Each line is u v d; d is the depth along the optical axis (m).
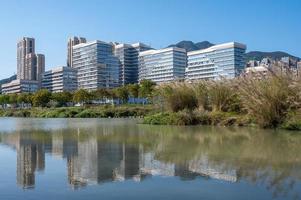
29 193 8.34
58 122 43.47
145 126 31.50
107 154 14.31
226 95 33.88
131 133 24.08
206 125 31.66
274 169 10.81
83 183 9.31
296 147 15.73
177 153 14.33
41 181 9.57
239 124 30.02
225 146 16.31
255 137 20.22
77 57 188.50
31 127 32.72
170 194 8.20
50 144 18.03
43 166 11.83
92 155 14.11
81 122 42.69
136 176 10.10
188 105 35.94
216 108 34.25
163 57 166.62
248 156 13.29
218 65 153.62
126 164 12.02
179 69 165.25
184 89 36.19
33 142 19.06
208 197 7.94
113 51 188.50
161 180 9.59
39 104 111.69
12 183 9.34
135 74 181.62
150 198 7.90
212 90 34.53
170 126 31.05
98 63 173.88
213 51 156.38
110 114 64.69
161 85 38.12
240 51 152.38
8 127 32.91
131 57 183.38
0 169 11.31
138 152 14.79
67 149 16.02
